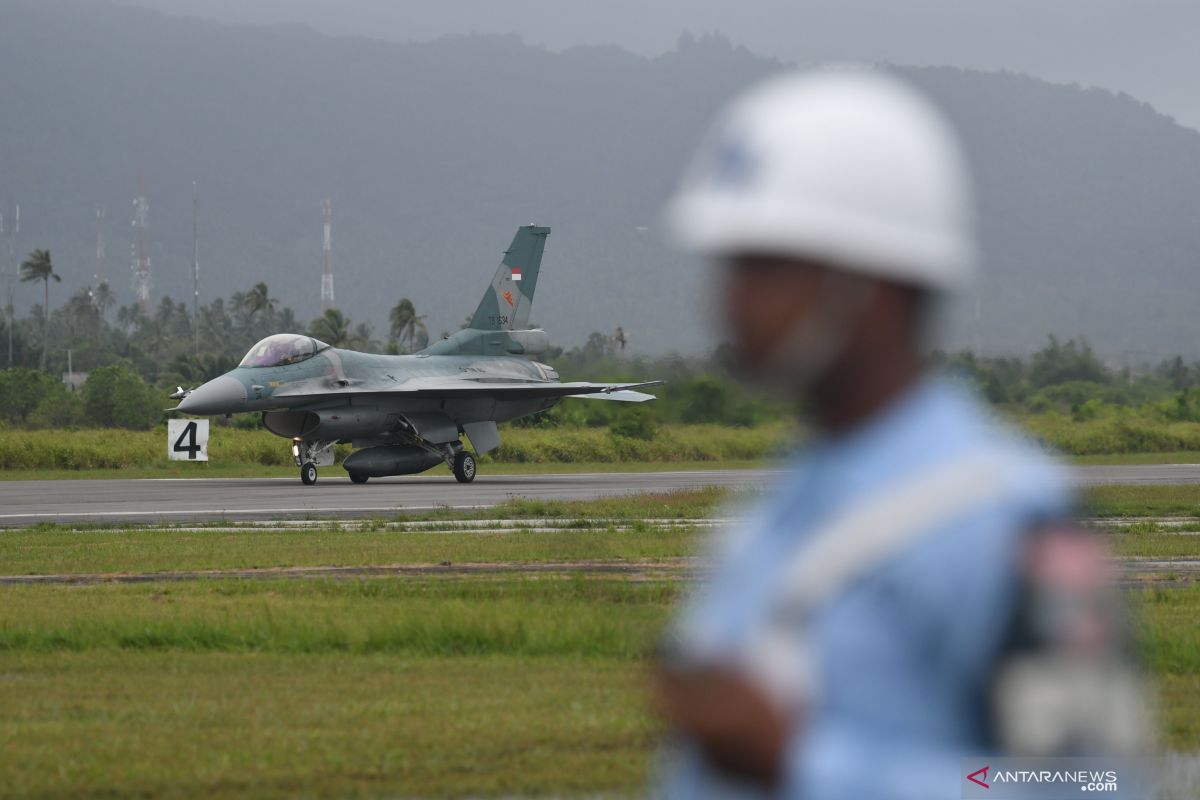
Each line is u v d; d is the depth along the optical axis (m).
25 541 86.00
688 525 98.31
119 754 31.67
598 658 44.72
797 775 6.78
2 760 31.09
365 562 73.12
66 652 46.09
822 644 6.91
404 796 28.34
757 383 7.45
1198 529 96.31
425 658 44.97
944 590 6.66
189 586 62.59
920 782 6.61
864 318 7.08
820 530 7.18
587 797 28.28
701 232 7.17
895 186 6.92
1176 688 38.72
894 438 7.19
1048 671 6.31
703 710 6.98
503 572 68.88
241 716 35.69
